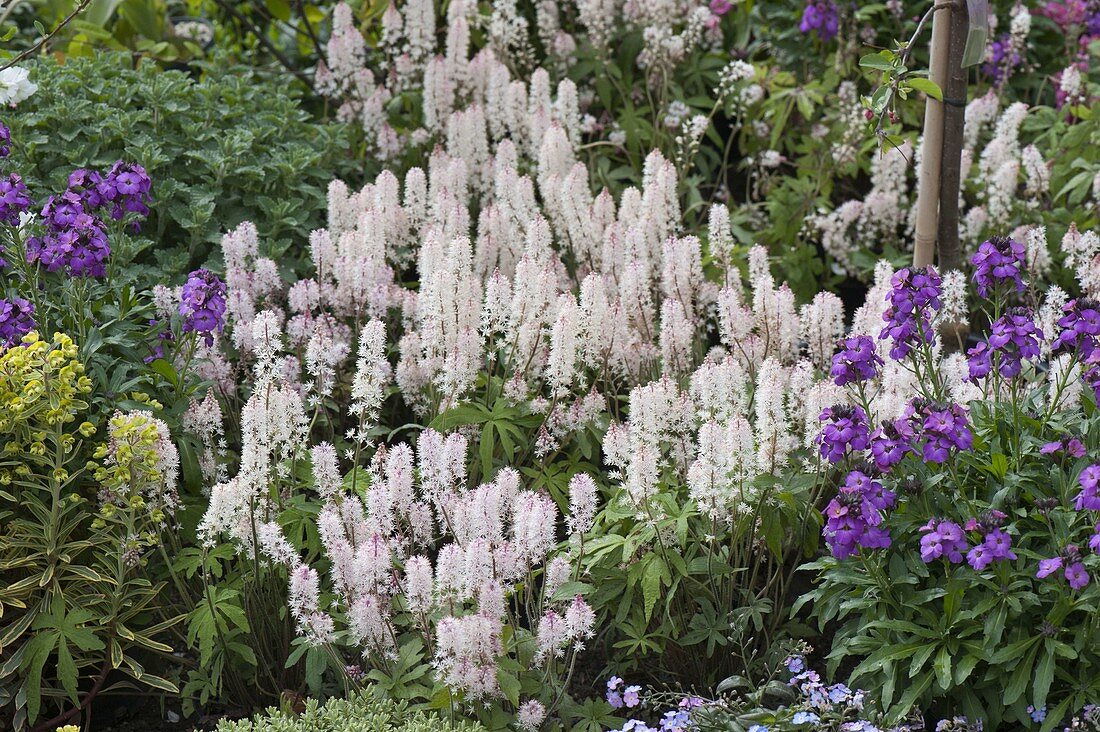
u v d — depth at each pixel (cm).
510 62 828
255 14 1037
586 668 504
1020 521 444
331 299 597
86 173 529
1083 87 787
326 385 533
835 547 412
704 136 880
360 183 777
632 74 884
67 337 462
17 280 569
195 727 485
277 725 412
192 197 673
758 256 593
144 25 923
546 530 427
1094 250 599
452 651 421
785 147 854
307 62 982
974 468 459
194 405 517
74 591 475
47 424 471
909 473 448
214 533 461
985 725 428
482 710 426
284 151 736
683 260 569
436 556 521
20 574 487
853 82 801
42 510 471
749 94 793
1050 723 407
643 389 471
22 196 504
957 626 431
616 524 494
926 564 441
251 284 589
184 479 539
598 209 627
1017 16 827
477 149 716
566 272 623
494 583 413
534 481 533
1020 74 896
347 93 822
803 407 497
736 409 494
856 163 775
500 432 525
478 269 620
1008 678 423
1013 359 441
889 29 862
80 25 841
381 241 599
